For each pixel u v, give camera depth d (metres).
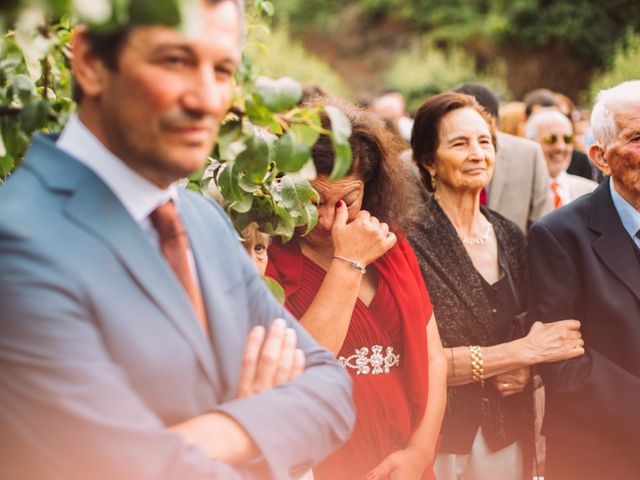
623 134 2.60
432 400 2.46
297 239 2.42
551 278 2.70
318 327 2.16
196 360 1.16
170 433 1.09
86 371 1.04
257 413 1.23
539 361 2.65
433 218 2.91
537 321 2.72
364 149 2.36
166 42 1.06
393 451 2.38
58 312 1.03
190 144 1.10
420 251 2.85
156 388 1.12
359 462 2.29
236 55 1.13
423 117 2.97
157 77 1.06
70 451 1.04
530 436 2.95
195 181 1.88
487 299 2.85
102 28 0.92
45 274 1.04
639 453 2.55
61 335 1.03
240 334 1.29
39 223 1.07
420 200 2.92
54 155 1.14
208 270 1.27
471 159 2.87
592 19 18.28
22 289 1.03
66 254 1.06
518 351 2.67
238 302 1.32
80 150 1.14
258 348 1.36
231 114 1.49
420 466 2.38
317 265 2.39
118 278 1.10
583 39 18.25
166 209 1.21
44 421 1.03
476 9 19.67
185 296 1.16
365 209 2.45
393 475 2.34
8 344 1.02
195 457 1.10
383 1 20.66
